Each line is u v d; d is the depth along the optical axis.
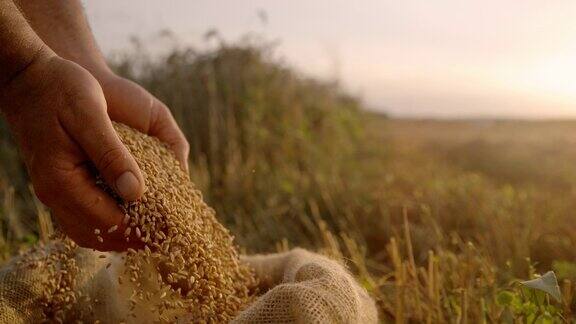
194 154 1.49
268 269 0.57
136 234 0.46
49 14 0.59
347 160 1.83
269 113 1.65
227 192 1.22
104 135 0.42
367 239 1.01
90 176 0.45
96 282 0.56
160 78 1.62
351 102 2.56
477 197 1.16
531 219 0.96
